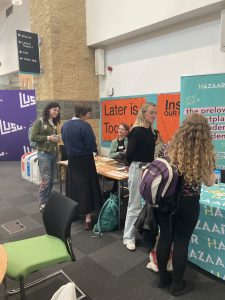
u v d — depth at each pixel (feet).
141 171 7.47
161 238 6.03
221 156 8.62
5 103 21.36
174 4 10.84
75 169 8.84
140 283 6.59
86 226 9.41
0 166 20.20
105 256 7.78
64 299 2.66
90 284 6.57
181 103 9.16
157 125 13.20
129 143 7.45
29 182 15.67
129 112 14.65
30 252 5.44
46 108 10.74
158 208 5.64
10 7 22.16
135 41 13.78
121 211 10.43
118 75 15.15
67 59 14.97
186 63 11.73
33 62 14.80
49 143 10.73
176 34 11.89
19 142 22.21
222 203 6.34
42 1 14.28
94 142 8.75
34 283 6.47
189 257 6.97
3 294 6.21
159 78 12.96
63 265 7.35
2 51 24.80
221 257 6.34
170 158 5.48
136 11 12.43
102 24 14.38
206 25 10.78
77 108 8.61
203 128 5.32
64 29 14.64
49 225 6.15
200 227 6.58
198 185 5.49
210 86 8.55
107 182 13.66
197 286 6.41
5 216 10.72
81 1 15.12
